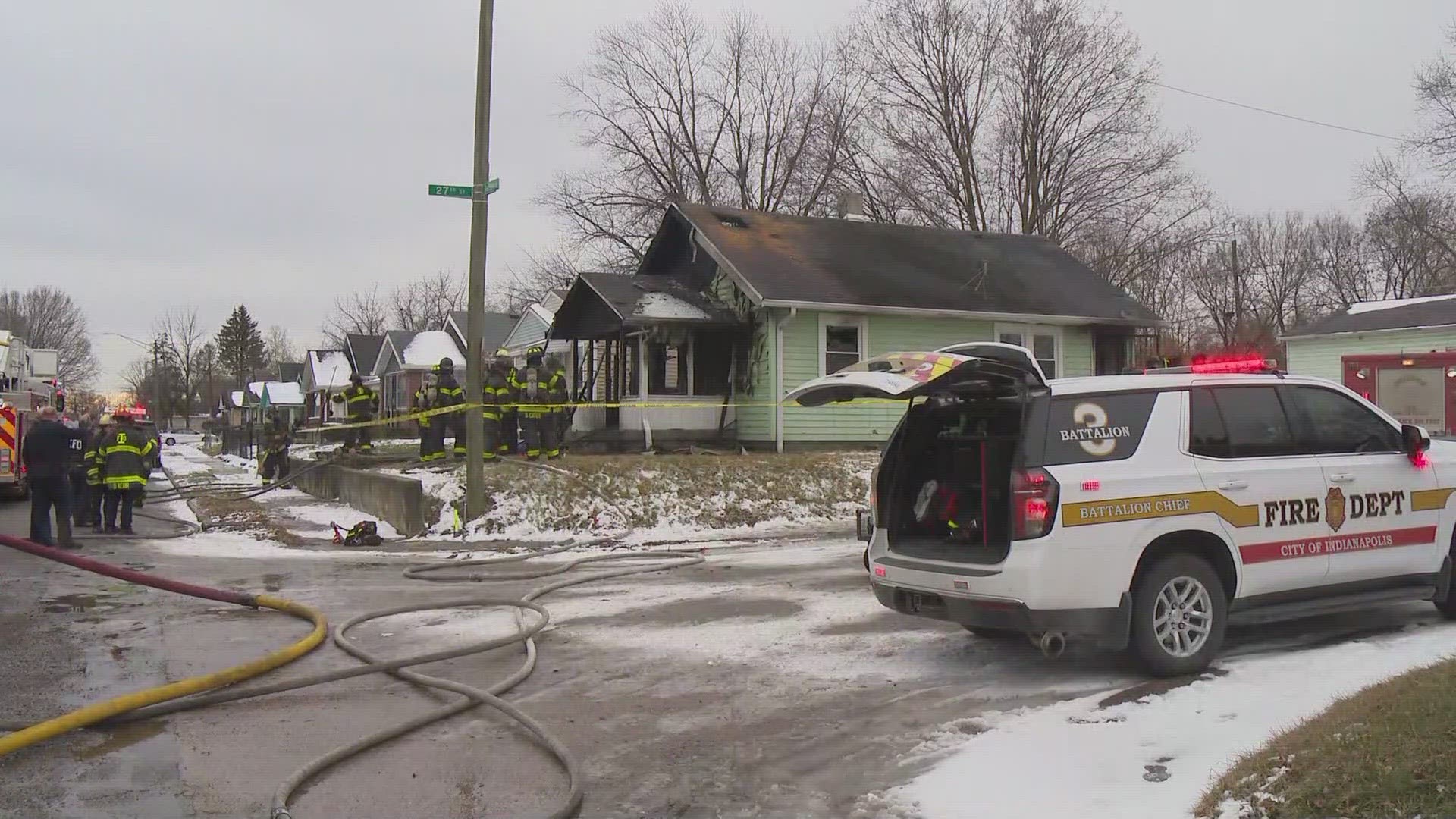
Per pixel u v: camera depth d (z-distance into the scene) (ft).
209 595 27.22
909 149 116.47
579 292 68.90
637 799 14.43
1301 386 22.02
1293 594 20.88
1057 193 114.52
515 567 36.70
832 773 15.30
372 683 20.65
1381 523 21.88
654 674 20.99
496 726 17.75
